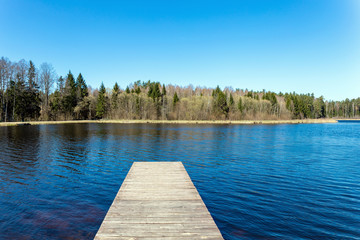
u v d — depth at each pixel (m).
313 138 31.78
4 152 18.69
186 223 5.48
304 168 14.34
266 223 7.22
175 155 18.44
